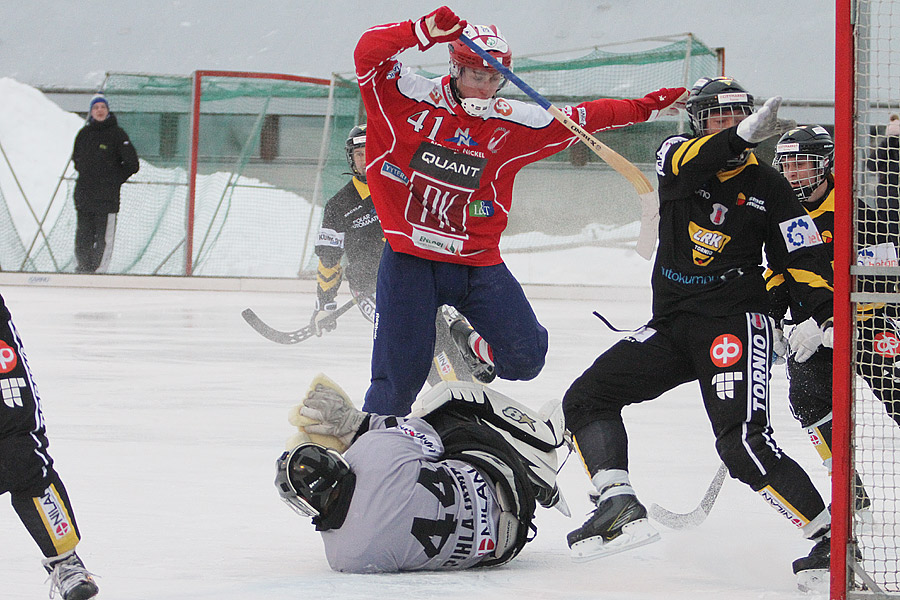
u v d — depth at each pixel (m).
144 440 12.13
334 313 17.67
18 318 27.25
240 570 7.13
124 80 43.22
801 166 9.50
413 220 9.97
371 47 9.14
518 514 7.36
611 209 41.19
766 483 7.25
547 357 20.30
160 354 20.50
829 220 9.65
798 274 7.64
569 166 41.41
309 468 6.96
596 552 7.32
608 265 40.59
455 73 9.46
